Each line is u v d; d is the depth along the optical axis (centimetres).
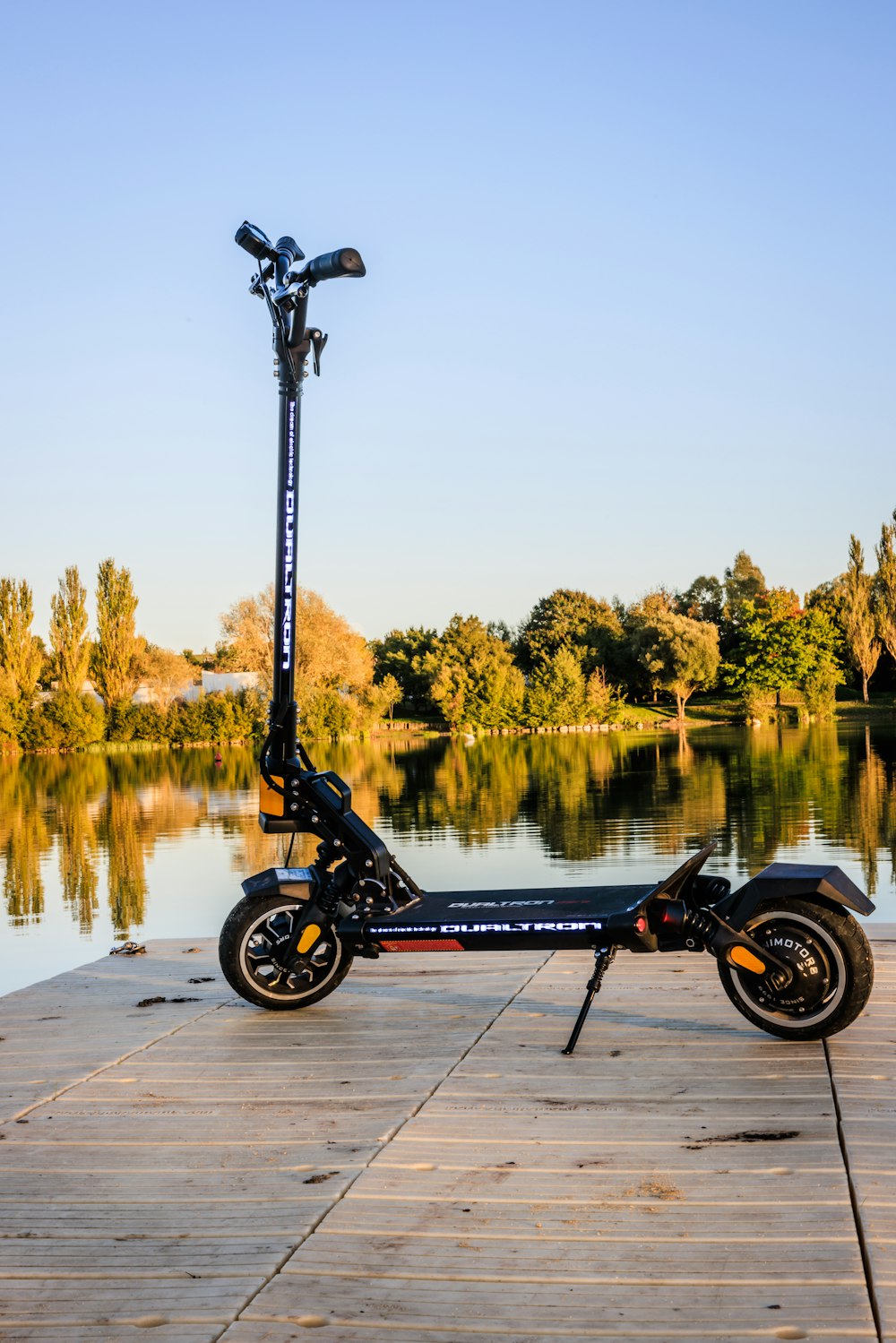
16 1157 272
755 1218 221
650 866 1435
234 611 5462
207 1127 288
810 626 6638
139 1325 190
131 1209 239
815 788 2452
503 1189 241
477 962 469
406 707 7844
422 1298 196
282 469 405
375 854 385
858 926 332
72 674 6134
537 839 1761
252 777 3709
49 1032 384
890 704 6844
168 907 1264
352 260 381
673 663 6650
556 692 6462
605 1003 393
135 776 3822
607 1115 282
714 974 430
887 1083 296
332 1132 280
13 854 1786
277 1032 373
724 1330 182
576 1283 199
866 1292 191
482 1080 315
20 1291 204
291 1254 214
